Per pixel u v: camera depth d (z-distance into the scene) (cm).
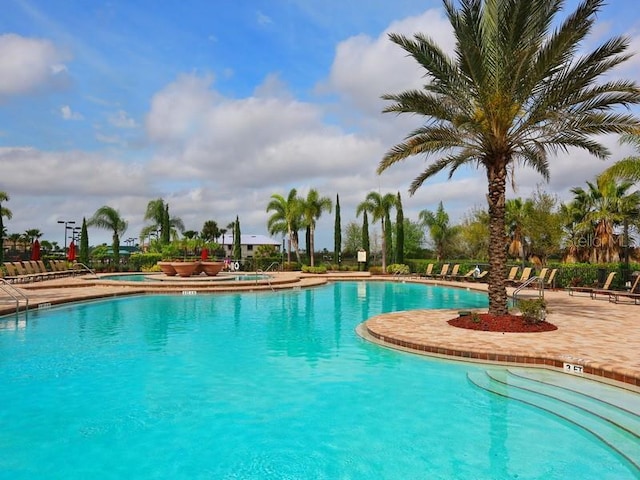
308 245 4041
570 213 3030
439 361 776
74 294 1650
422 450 438
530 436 471
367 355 825
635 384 591
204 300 1741
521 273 2202
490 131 1030
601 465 408
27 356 814
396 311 1379
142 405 561
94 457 421
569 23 912
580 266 1998
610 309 1320
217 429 486
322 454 428
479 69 965
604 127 1005
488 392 612
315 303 1656
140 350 865
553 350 745
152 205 4050
